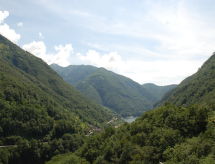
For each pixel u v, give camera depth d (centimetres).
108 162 8619
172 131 7644
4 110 17550
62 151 16812
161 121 8856
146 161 7138
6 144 16125
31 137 17825
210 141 6116
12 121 17288
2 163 13962
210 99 15762
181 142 7225
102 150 9631
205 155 5844
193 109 8088
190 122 7762
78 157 10156
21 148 15238
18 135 17125
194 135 7494
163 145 7338
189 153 6066
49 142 17038
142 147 7881
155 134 7925
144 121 9656
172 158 6294
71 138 18225
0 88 19900
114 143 9138
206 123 7575
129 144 8256
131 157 7838
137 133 8950
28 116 18638
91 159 9875
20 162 14950
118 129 10931
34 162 15438
